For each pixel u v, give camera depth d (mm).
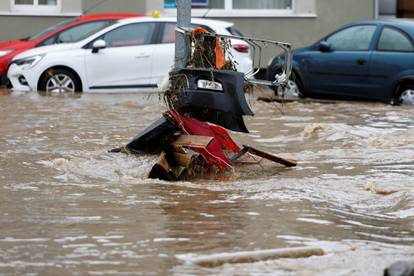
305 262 7156
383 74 20781
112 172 11273
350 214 9000
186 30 11914
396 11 31047
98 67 22141
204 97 11336
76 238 7914
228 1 29719
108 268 6980
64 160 11820
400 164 11883
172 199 9641
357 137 14219
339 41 21750
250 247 7621
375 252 7500
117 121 16344
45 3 28422
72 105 18938
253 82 11781
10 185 10375
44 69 21891
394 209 9242
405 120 16969
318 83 21906
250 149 11539
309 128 14812
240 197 9766
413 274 6434
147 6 28688
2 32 28141
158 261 7172
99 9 28422
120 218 8711
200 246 7645
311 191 10086
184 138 11219
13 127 15352
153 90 22438
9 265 7051
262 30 29766
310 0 29766
